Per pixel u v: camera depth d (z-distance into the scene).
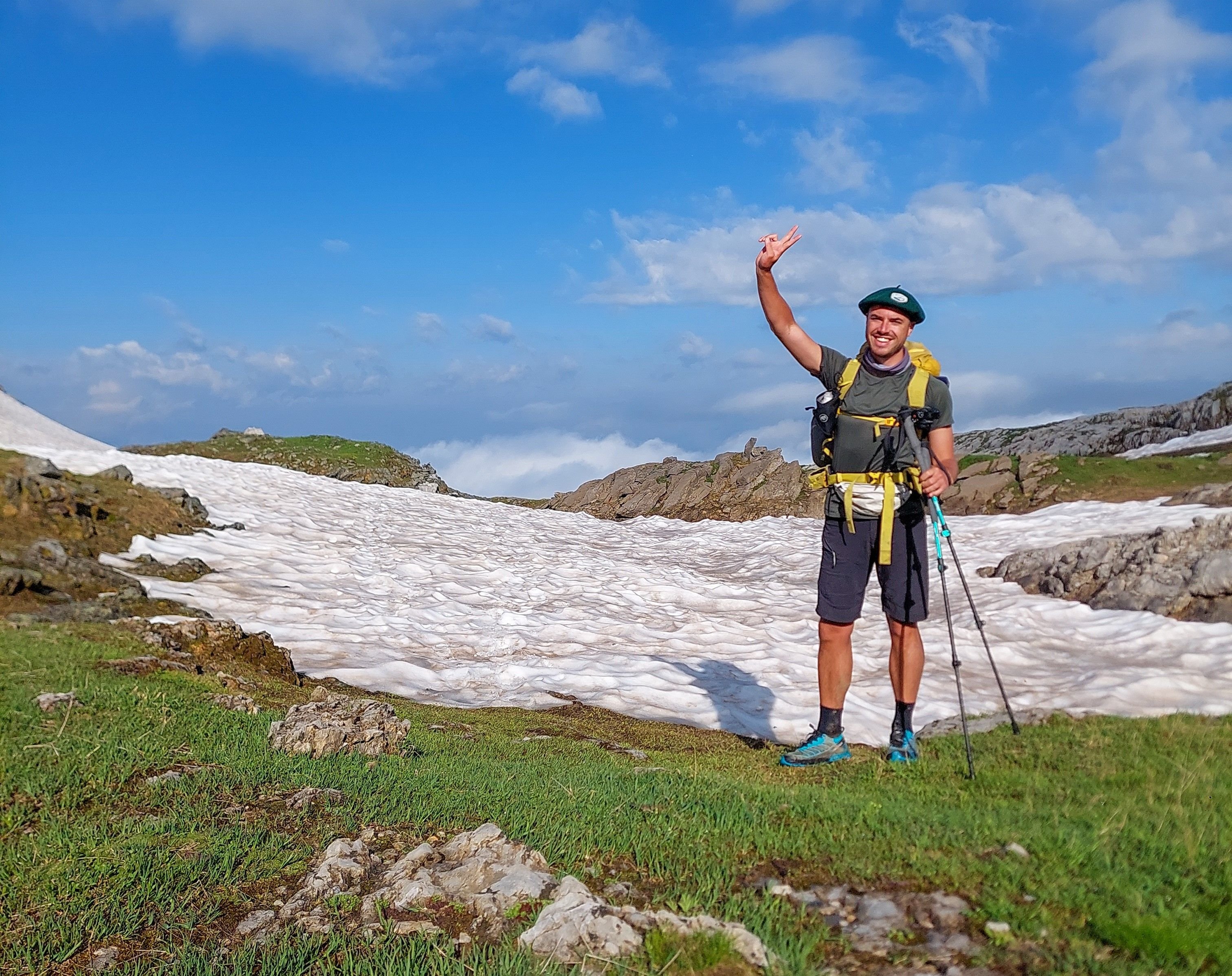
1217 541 16.83
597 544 28.89
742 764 7.89
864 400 6.91
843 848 4.19
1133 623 15.71
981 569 21.11
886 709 11.48
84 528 16.31
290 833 4.62
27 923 3.67
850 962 3.18
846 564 7.21
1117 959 3.06
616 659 14.03
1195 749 6.68
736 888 3.83
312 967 3.34
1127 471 30.08
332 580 17.78
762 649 15.20
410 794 5.26
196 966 3.36
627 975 3.07
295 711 6.63
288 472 31.41
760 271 7.08
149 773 5.41
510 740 8.92
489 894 3.75
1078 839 4.11
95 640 9.12
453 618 16.16
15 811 4.68
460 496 42.56
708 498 35.75
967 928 3.36
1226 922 3.26
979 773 6.27
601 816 4.79
